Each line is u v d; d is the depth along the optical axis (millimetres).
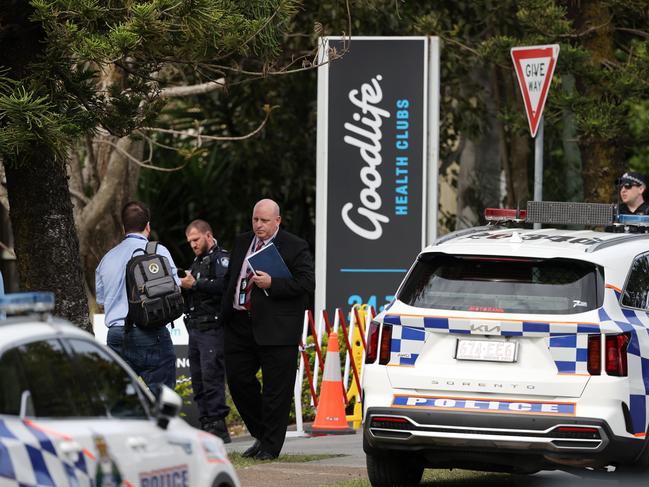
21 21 29844
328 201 49688
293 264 32344
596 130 50531
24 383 15734
